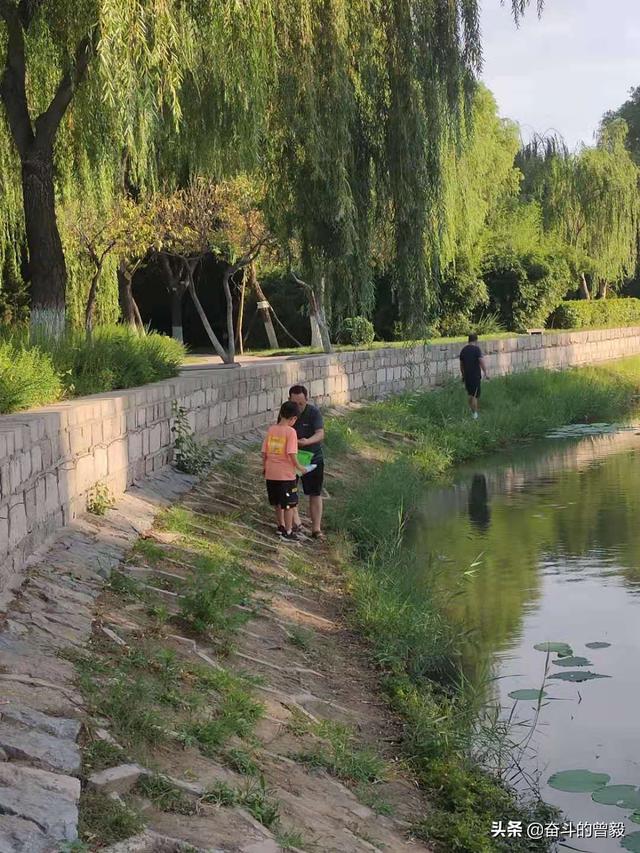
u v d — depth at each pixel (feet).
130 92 38.96
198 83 47.34
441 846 18.94
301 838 16.52
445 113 56.59
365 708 25.20
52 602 24.00
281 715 22.44
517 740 24.71
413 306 59.72
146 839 14.48
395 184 55.67
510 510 53.72
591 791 21.22
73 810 14.28
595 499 56.18
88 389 41.16
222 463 50.24
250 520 42.16
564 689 27.86
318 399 74.18
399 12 53.93
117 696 18.85
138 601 26.66
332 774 20.47
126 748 17.33
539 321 143.84
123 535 32.68
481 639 32.14
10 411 30.94
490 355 103.81
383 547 42.01
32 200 47.98
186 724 19.27
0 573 23.34
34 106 51.88
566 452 75.51
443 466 69.46
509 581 39.22
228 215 82.33
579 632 32.65
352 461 62.13
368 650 29.63
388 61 54.24
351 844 17.25
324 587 35.88
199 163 54.70
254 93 47.01
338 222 54.24
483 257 139.33
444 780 21.49
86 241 79.66
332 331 123.75
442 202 59.57
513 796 21.93
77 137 52.34
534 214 146.00
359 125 55.31
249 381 60.90
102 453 35.45
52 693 18.38
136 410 40.32
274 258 87.15
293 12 49.19
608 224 142.20
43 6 46.21
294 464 41.01
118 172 58.13
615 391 107.45
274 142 52.54
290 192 54.65
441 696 26.99
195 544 34.63
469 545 45.60
